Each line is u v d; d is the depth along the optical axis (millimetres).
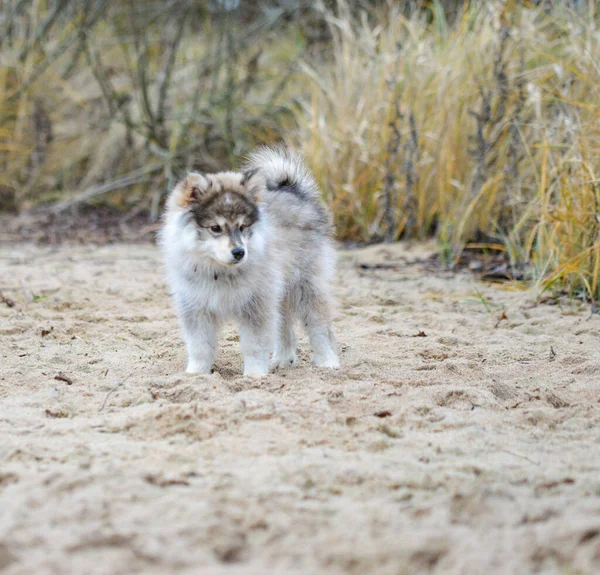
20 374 4902
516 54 6301
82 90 8930
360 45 6973
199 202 4914
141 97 8484
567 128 5742
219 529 4195
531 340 5219
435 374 4914
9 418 4613
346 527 4219
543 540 4184
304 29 8703
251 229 4914
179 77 8750
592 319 5383
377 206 6566
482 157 6125
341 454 4465
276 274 4977
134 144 8586
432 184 6422
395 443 4520
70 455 4434
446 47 6500
